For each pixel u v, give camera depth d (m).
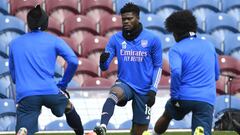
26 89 19.44
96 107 39.12
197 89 19.69
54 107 19.88
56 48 19.91
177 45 19.95
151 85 21.92
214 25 47.75
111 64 43.25
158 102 39.28
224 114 35.84
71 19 46.53
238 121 34.72
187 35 20.22
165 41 44.59
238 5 49.16
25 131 19.38
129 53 21.78
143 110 22.14
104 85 41.81
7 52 44.59
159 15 47.84
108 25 46.78
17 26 45.41
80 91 39.84
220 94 43.25
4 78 41.66
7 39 44.88
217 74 20.67
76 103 39.28
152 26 46.41
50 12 47.25
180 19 20.14
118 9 48.25
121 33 22.02
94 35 46.47
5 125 38.59
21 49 19.72
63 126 37.62
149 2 48.56
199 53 19.81
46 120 37.75
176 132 35.12
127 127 37.97
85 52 44.78
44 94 19.50
